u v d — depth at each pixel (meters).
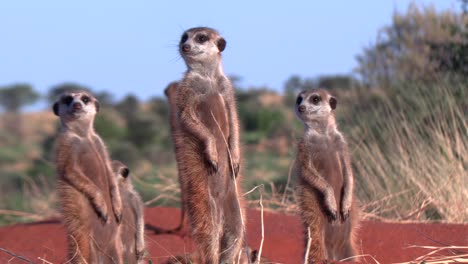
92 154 8.17
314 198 8.77
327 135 9.07
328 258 8.88
